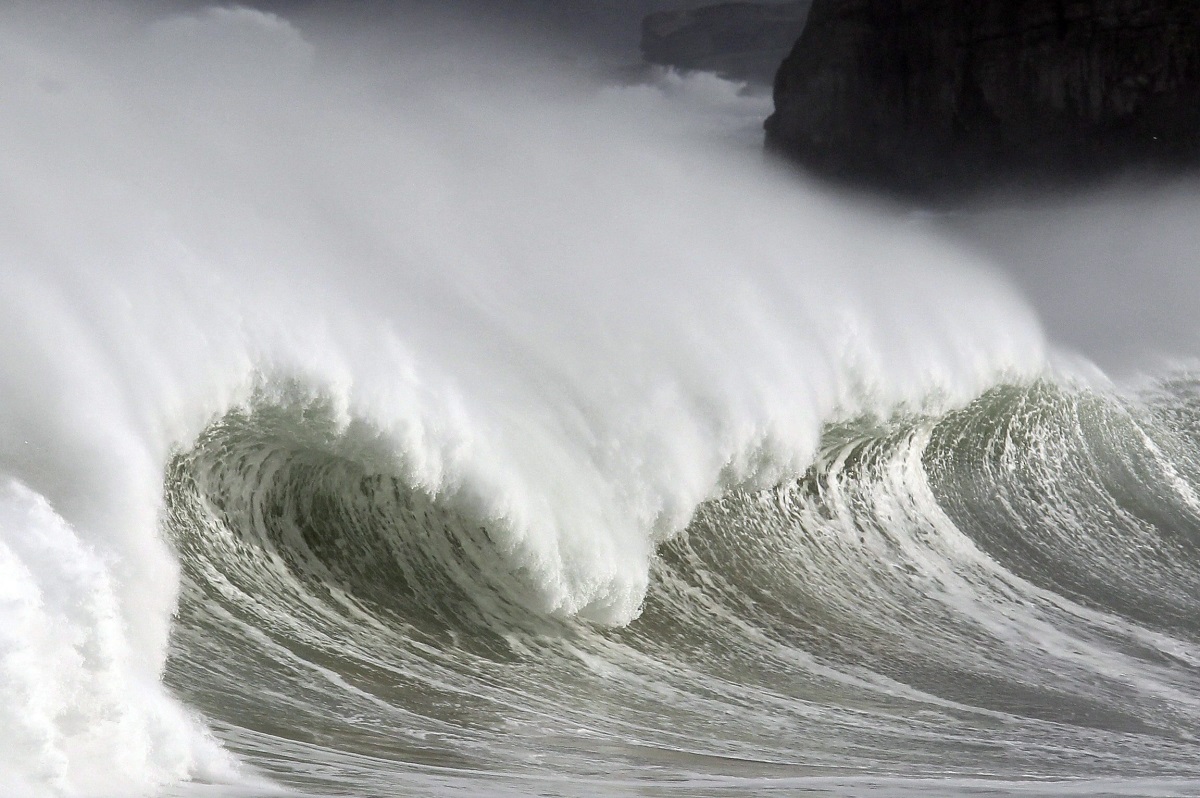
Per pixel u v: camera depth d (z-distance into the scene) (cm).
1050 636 4903
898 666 4403
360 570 3734
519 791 2378
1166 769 3241
